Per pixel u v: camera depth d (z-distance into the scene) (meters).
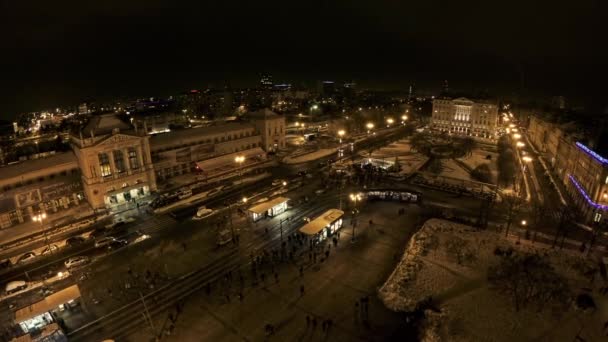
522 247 53.31
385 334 37.59
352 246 55.03
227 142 99.12
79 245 57.56
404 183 83.12
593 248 53.44
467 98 150.38
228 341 37.50
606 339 36.38
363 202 71.50
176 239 58.66
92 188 69.31
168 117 173.75
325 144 124.06
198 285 46.91
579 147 74.06
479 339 36.31
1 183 63.47
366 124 152.12
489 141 138.75
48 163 70.50
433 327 37.59
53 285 47.59
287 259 51.88
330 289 45.19
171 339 38.06
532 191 79.50
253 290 45.34
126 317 41.69
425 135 143.25
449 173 92.56
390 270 48.88
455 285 44.88
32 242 59.03
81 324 40.69
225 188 81.12
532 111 169.38
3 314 42.03
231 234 59.03
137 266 51.41
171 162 87.88
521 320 38.88
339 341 36.91
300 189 79.56
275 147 114.50
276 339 37.41
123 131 72.94
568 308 40.47
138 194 76.56
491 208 68.31
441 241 54.91
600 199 60.44
